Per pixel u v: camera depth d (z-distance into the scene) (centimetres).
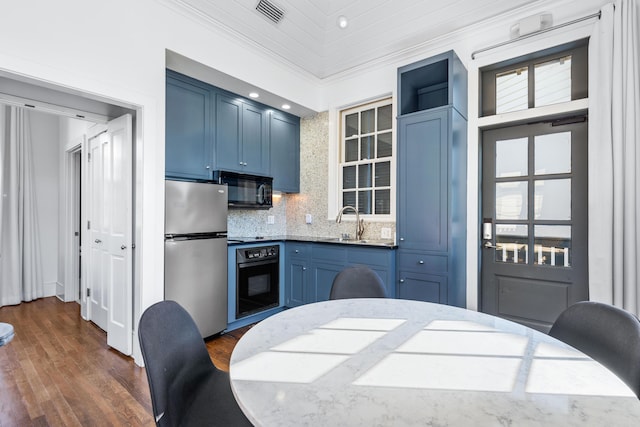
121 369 236
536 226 261
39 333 306
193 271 274
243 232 391
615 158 210
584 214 240
